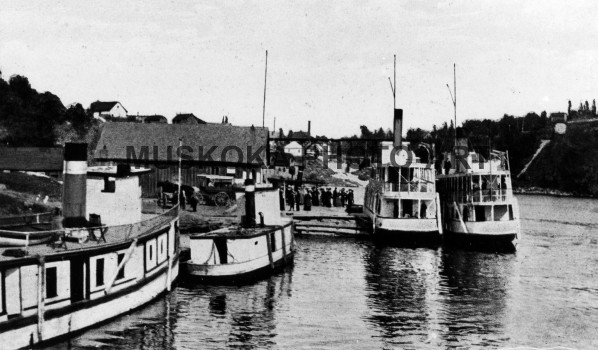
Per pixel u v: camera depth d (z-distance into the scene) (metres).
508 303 35.31
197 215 52.38
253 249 36.47
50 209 46.00
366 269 44.28
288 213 63.78
